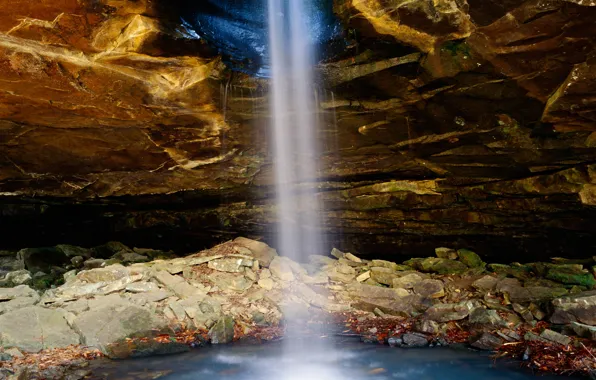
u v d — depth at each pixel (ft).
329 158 21.61
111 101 16.55
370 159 21.56
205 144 20.29
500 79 14.20
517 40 12.37
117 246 30.99
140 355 16.14
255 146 20.49
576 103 14.02
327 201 26.73
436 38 13.15
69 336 16.88
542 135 16.97
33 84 15.23
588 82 12.94
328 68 15.78
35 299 19.45
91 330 16.98
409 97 16.15
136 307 18.53
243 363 15.64
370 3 12.13
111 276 21.45
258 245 26.04
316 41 15.80
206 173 23.53
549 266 21.71
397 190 24.48
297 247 30.22
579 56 12.37
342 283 24.66
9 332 16.11
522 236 24.50
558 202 20.92
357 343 18.02
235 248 25.29
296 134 19.31
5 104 16.55
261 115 17.78
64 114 17.48
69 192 25.31
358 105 17.04
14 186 24.14
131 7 11.91
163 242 33.22
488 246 26.25
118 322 17.51
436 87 15.33
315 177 24.38
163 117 17.84
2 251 28.96
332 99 16.85
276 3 16.34
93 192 25.70
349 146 20.21
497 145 18.13
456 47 13.37
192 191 26.61
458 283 23.00
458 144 18.72
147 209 30.94
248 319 20.29
